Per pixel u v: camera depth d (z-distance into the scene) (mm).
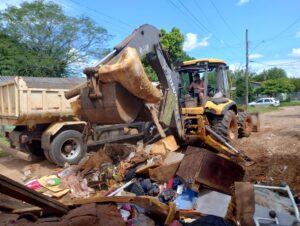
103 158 6879
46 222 3379
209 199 5000
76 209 3777
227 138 8773
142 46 5484
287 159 7340
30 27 31203
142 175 6066
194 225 3764
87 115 4590
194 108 8602
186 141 7754
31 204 3830
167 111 5953
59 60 32344
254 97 58406
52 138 8570
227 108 9164
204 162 5273
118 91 4219
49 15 31438
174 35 27891
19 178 7730
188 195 5219
